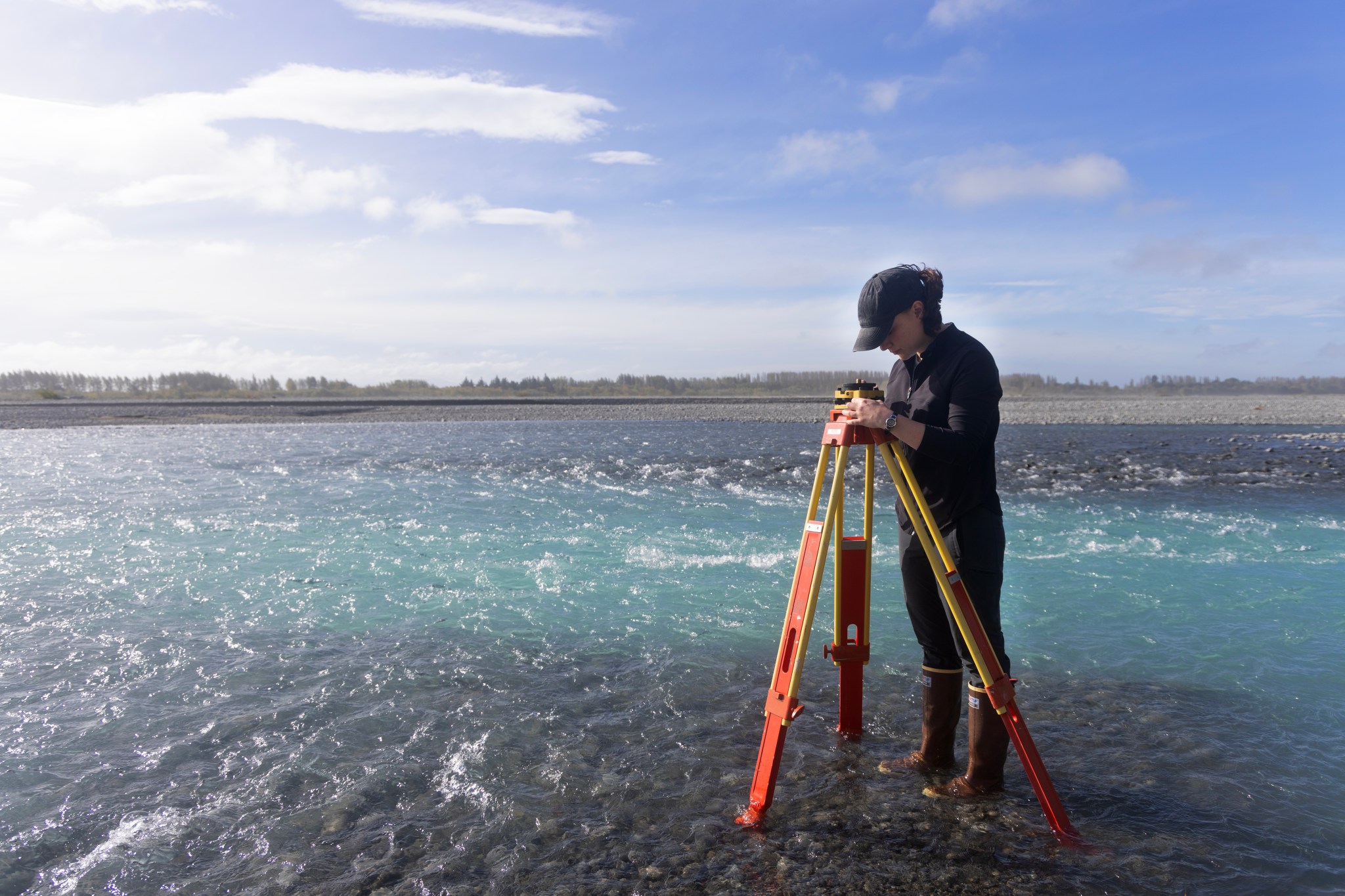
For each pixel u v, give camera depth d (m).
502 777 3.07
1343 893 2.32
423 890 2.35
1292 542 7.46
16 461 14.61
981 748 2.95
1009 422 27.94
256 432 23.61
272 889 2.36
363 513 9.16
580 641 4.75
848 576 3.44
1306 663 4.30
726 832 2.71
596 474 12.95
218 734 3.41
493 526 8.40
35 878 2.40
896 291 2.91
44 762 3.14
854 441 2.80
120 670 4.17
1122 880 2.41
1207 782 3.03
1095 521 8.66
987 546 2.91
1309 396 67.12
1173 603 5.46
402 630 4.91
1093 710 3.73
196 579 6.10
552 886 2.38
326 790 2.96
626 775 3.10
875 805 2.90
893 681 4.18
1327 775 3.07
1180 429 24.83
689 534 8.02
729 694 3.96
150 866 2.46
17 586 5.84
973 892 2.36
